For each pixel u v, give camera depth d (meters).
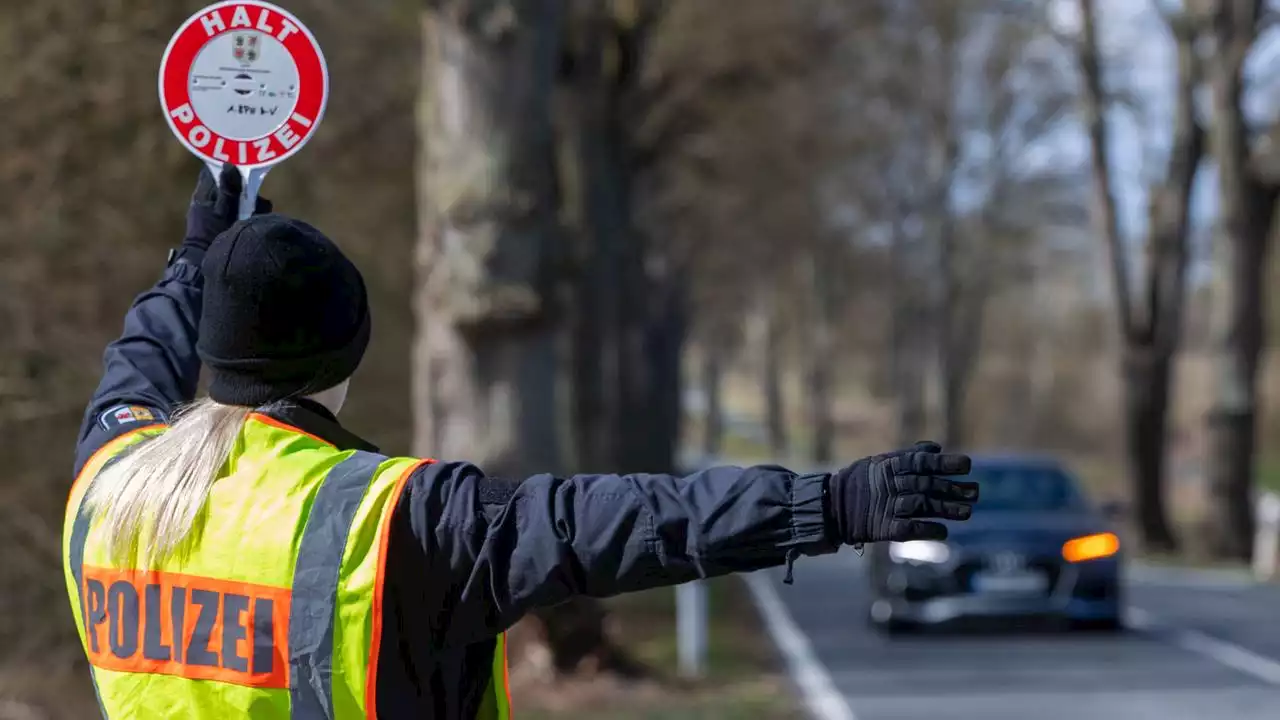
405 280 37.19
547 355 27.33
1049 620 37.84
